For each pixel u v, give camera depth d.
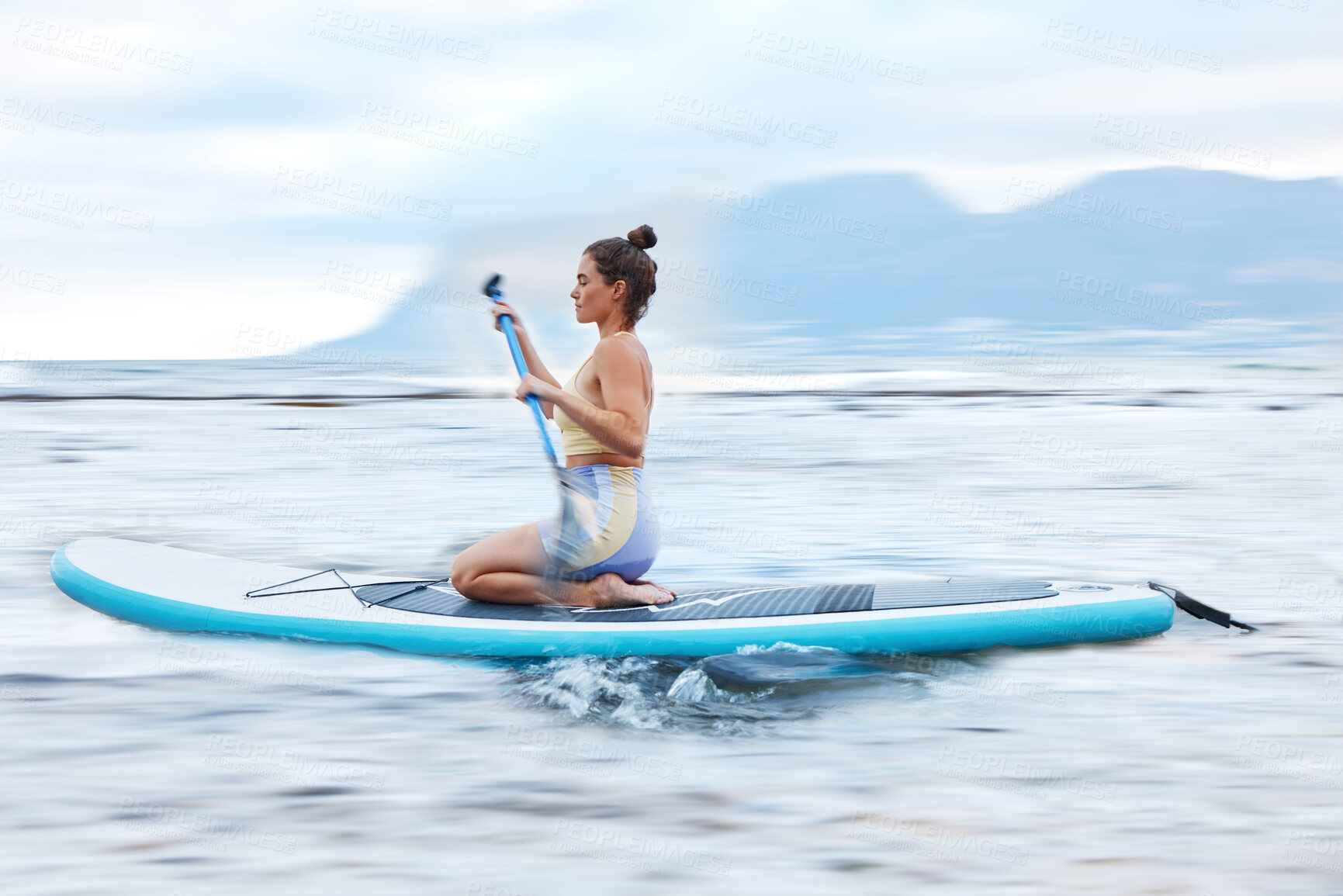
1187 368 30.80
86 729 4.43
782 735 4.46
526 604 5.86
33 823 3.56
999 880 3.23
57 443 15.24
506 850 3.42
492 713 4.68
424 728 4.49
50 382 26.38
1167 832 3.56
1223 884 3.21
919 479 12.27
